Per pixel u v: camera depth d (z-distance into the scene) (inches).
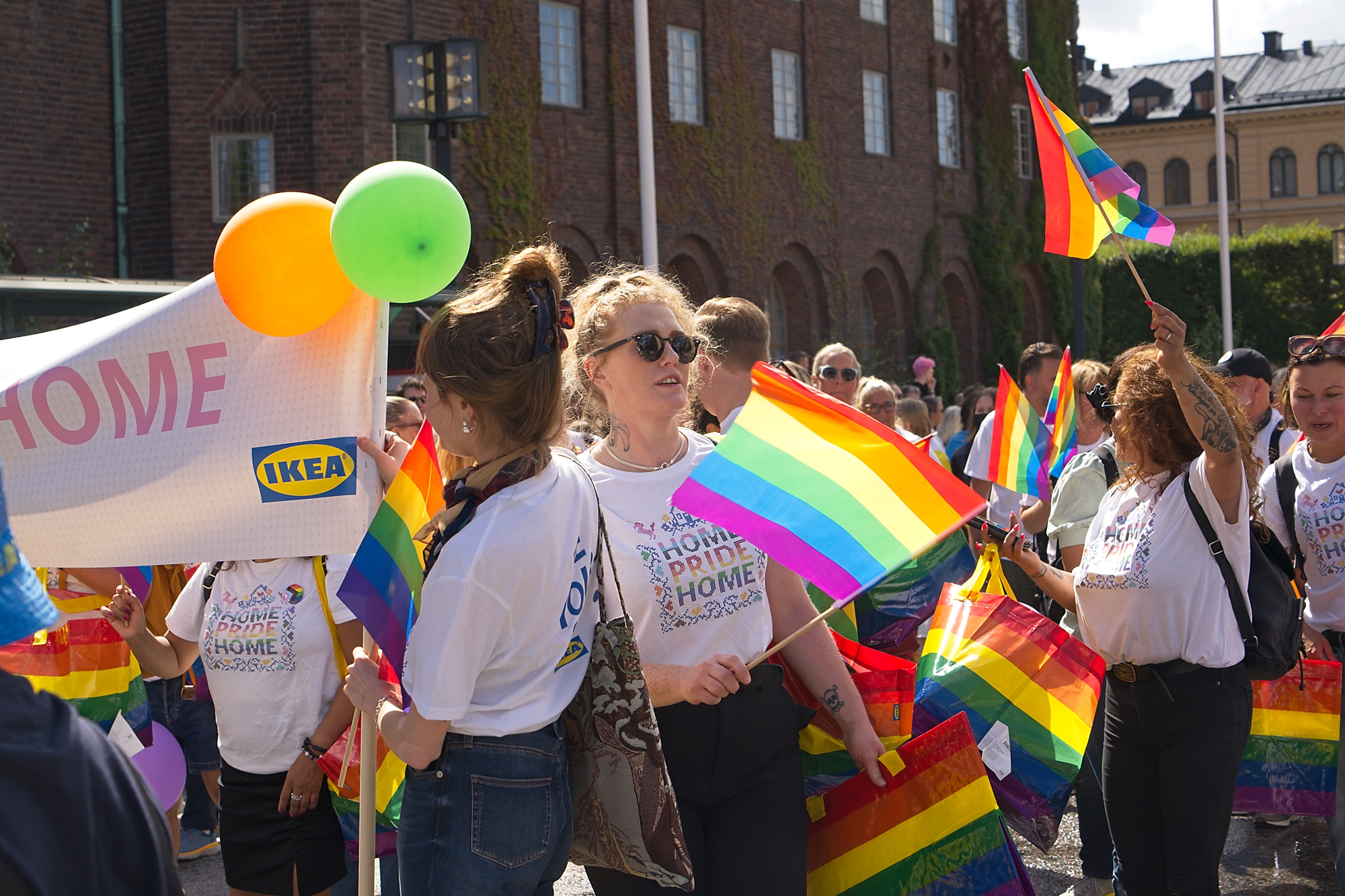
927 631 158.2
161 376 108.2
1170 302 1472.7
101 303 371.2
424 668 88.7
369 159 608.1
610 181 752.3
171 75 602.5
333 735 133.0
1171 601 134.3
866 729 120.5
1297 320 1440.7
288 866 135.3
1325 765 186.4
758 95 861.8
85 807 54.7
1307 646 186.2
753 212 852.6
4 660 153.1
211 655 137.4
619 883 108.3
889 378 975.0
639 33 507.2
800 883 111.0
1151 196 2544.3
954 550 160.6
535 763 93.3
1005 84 1079.6
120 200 611.2
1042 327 1133.7
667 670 108.3
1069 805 239.9
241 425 107.7
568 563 94.3
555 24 729.0
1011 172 1079.6
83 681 157.9
